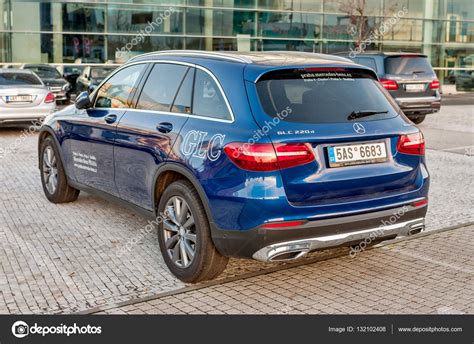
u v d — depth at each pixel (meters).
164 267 5.09
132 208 5.50
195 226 4.51
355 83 4.76
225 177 4.19
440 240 5.92
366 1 29.12
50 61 24.58
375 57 14.84
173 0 25.97
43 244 5.66
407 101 14.64
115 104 5.82
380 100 4.79
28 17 24.17
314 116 4.31
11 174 9.03
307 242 4.16
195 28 26.53
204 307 4.29
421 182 4.74
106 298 4.43
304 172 4.14
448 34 31.50
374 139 4.48
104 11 24.97
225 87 4.50
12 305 4.29
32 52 24.39
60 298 4.42
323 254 5.40
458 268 5.09
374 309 4.26
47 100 13.48
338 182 4.25
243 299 4.42
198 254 4.49
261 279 4.80
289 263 5.17
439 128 15.59
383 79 14.50
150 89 5.36
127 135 5.35
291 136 4.12
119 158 5.52
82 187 6.45
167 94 5.11
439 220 6.68
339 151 4.29
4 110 12.99
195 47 26.62
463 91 32.06
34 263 5.15
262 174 4.04
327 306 4.30
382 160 4.52
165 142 4.80
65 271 4.96
